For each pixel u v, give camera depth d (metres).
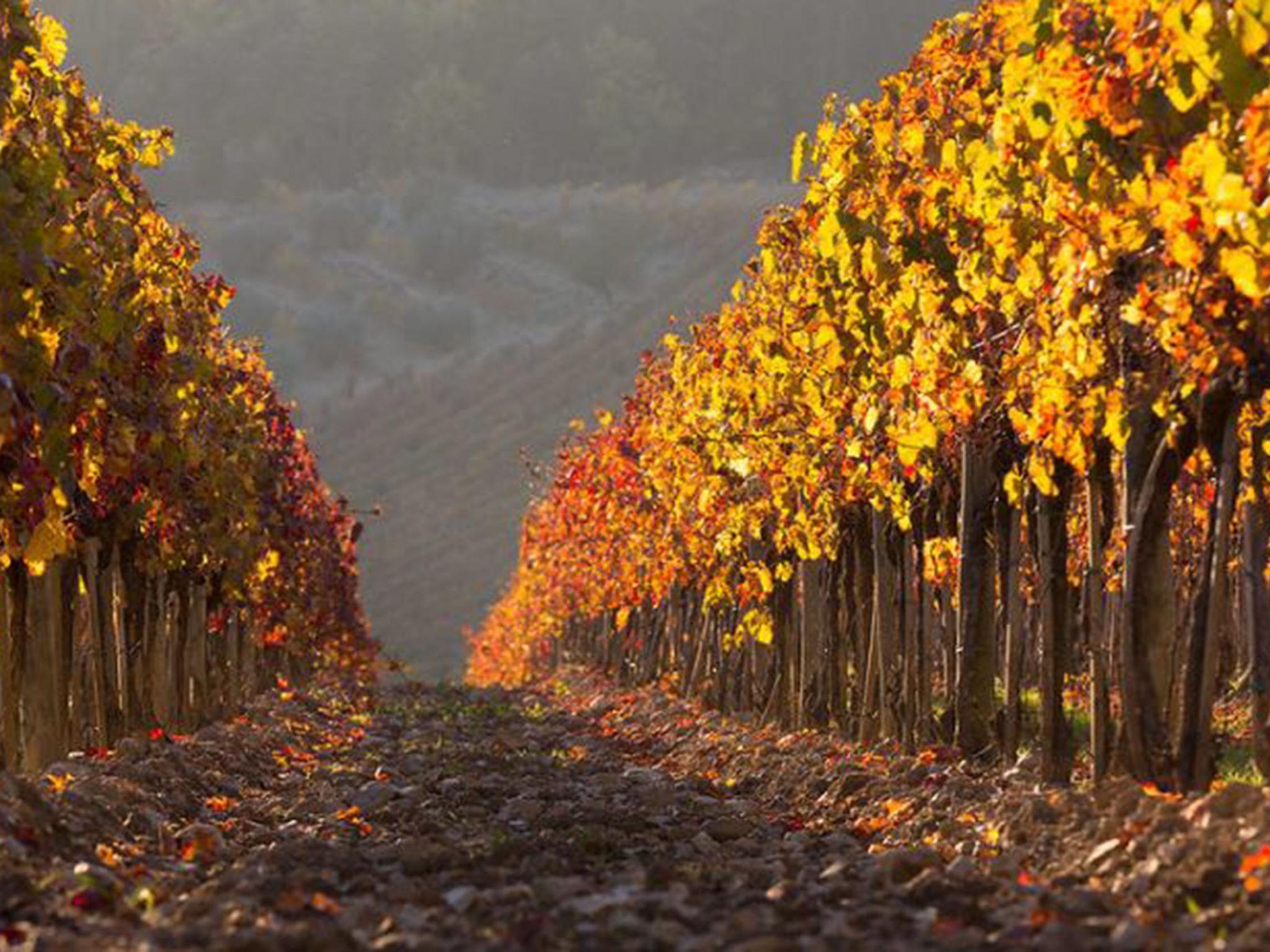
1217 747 20.75
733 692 48.69
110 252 27.86
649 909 16.30
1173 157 19.66
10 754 27.06
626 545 61.38
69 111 27.09
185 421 33.44
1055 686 24.20
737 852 22.20
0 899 16.38
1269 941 13.52
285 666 71.88
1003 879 17.47
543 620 109.12
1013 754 26.48
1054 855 18.55
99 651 31.83
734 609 49.84
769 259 33.22
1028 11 20.92
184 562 37.94
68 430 23.67
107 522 32.53
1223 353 19.03
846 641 35.38
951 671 31.48
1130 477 21.34
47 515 23.45
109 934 15.27
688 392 42.88
